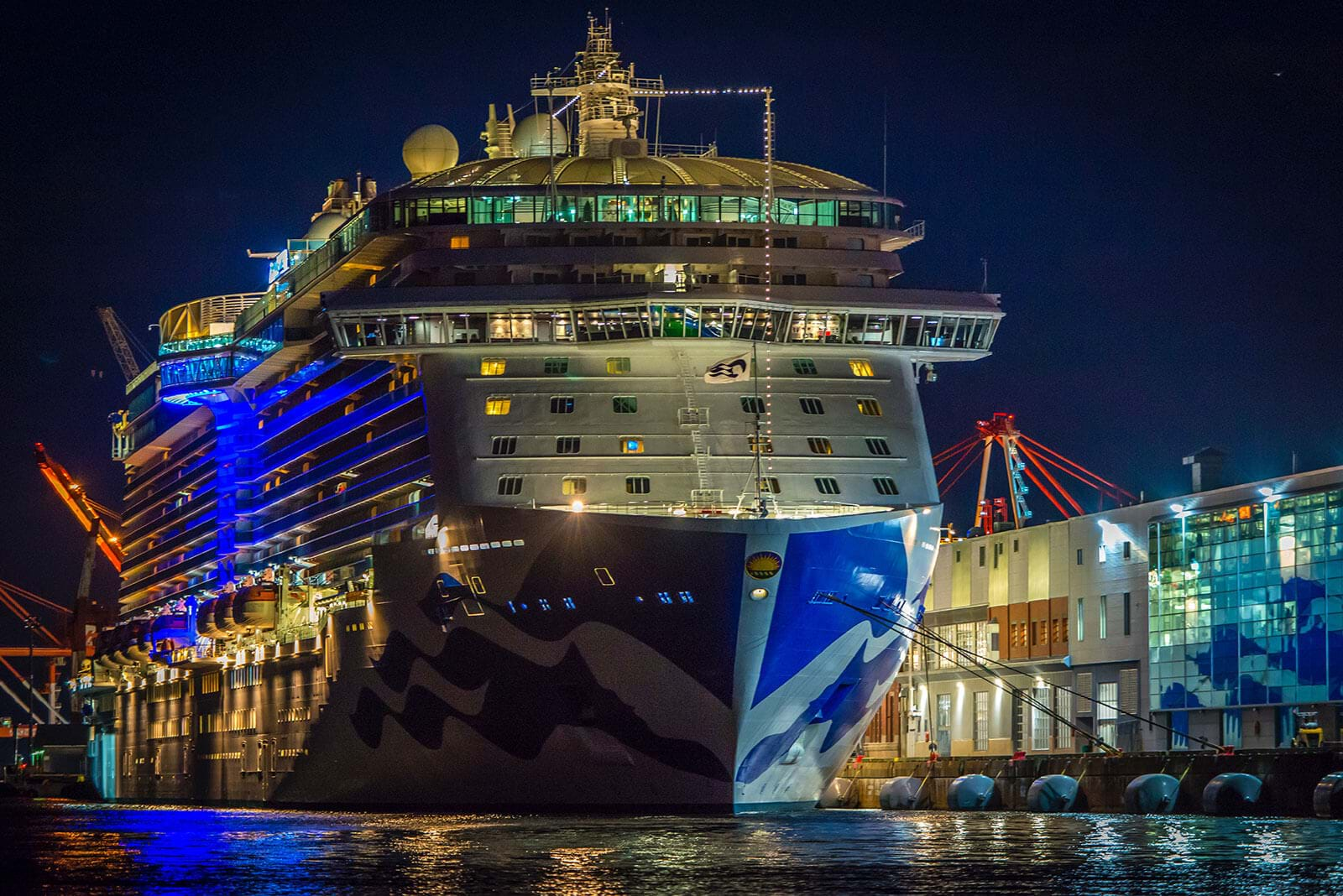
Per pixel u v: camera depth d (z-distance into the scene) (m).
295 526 95.31
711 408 74.00
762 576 66.75
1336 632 82.00
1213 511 89.88
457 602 72.69
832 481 73.25
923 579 74.69
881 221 80.69
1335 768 67.75
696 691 68.94
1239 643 87.75
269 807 94.19
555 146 95.38
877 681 75.31
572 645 69.50
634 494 71.50
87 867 57.78
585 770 73.31
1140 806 74.88
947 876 52.00
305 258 95.88
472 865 55.44
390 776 81.88
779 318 76.19
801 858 56.84
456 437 73.62
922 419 77.38
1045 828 67.75
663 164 81.06
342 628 82.94
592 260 77.19
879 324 77.31
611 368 74.88
